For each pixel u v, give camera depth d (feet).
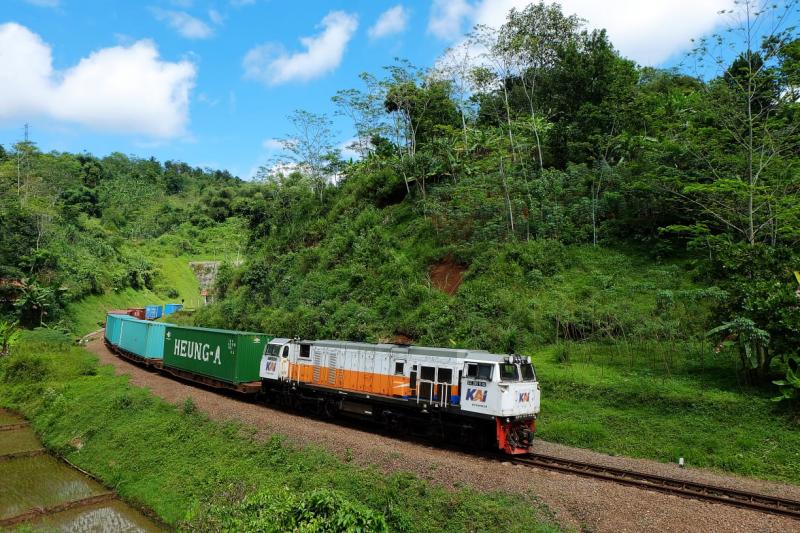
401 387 58.90
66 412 84.94
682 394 58.54
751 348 57.16
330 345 69.10
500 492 40.16
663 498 38.37
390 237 135.03
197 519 41.37
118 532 49.98
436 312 97.66
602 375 68.64
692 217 94.99
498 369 51.13
